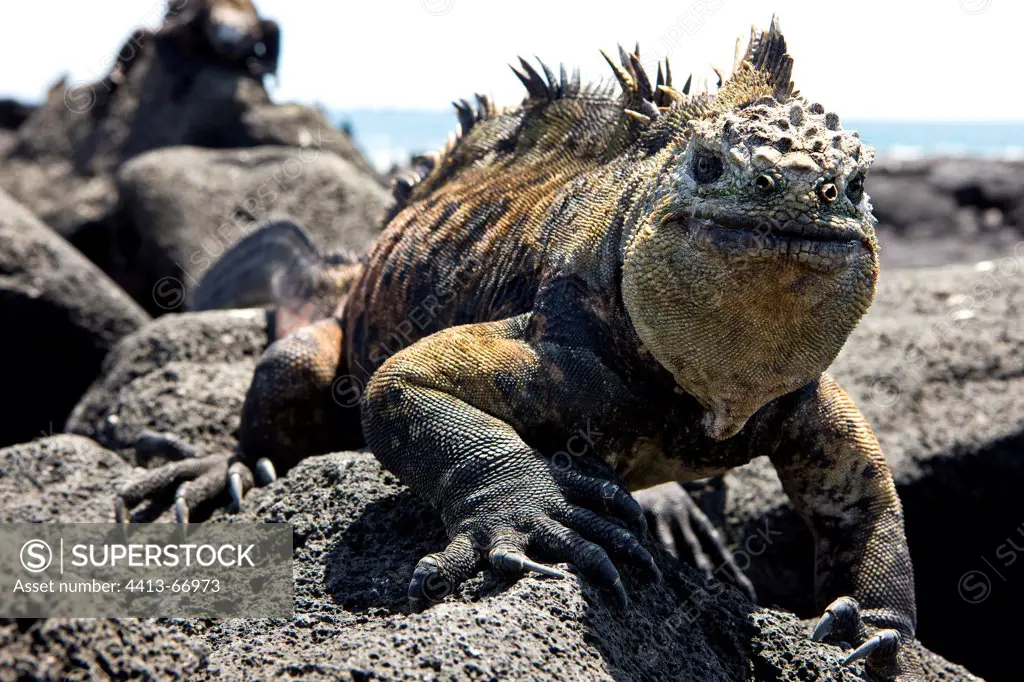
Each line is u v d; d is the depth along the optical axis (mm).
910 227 29859
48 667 4887
